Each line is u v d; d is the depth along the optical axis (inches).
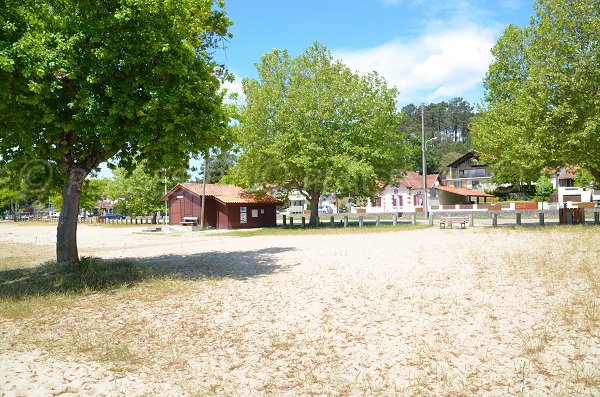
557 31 908.0
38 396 175.3
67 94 426.6
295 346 232.4
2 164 490.6
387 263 502.0
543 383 176.2
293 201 3184.1
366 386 181.0
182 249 768.3
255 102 1312.7
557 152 875.4
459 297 319.9
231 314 299.6
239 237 1047.6
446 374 189.0
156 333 259.9
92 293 370.6
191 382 189.0
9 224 2497.5
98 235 1268.5
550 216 1466.5
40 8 421.7
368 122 1270.9
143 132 433.7
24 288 386.6
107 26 407.8
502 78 1115.3
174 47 432.1
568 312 265.1
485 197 2564.0
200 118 462.0
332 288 371.9
